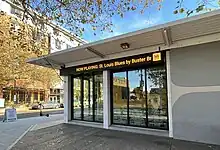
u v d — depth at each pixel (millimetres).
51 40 8820
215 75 6328
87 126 9844
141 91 8750
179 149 5699
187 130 6758
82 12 4969
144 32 6430
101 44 7742
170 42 7074
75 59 10016
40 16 4629
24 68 21078
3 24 11914
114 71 9688
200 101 6559
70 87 11594
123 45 7617
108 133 8047
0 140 7152
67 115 11289
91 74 10656
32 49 5863
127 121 9086
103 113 9484
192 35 6559
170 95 7270
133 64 8297
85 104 10891
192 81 6770
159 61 7562
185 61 6973
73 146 6176
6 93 26656
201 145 6078
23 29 5734
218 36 6336
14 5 4977
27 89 28344
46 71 24281
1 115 18797
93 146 6141
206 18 5305
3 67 19156
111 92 9680
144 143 6375
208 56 6500
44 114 18125
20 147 6145
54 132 8430
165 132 7562
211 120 6305
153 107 8312
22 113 20453
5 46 16453
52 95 34125
